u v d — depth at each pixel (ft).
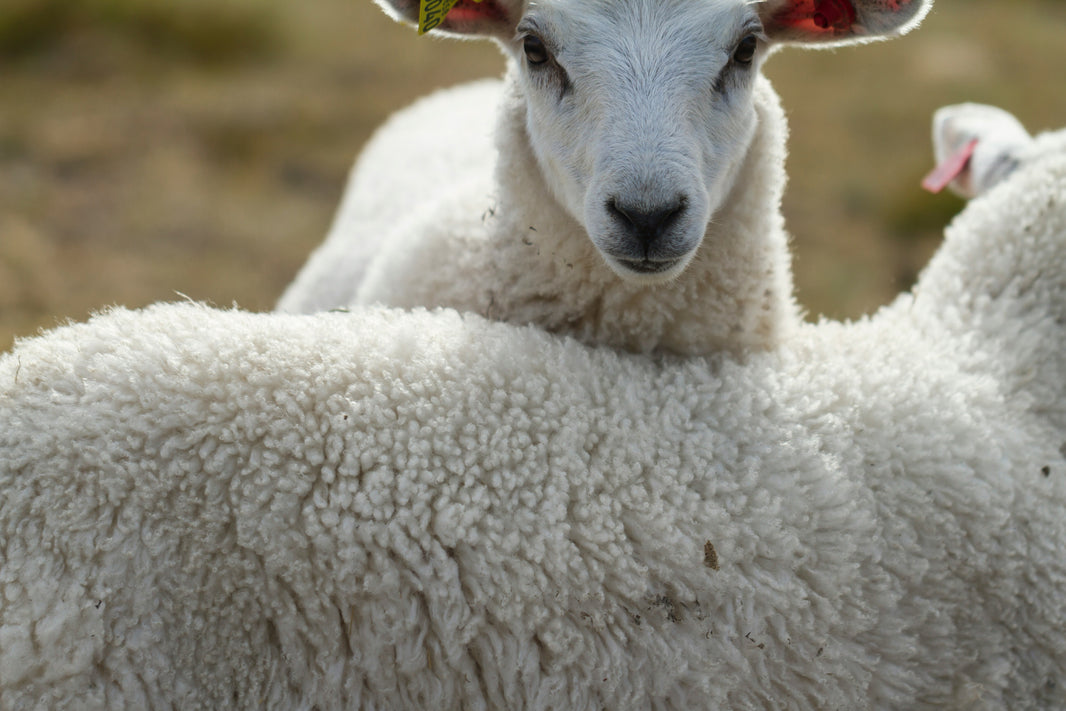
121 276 19.85
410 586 7.35
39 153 24.53
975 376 9.53
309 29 32.99
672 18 9.06
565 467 7.77
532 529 7.52
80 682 6.86
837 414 8.82
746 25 9.22
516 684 7.51
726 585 7.82
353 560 7.25
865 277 20.68
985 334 10.13
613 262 8.88
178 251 21.20
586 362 8.63
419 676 7.44
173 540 7.16
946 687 8.70
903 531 8.50
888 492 8.59
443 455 7.60
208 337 7.88
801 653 7.98
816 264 21.13
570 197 9.28
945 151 12.85
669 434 8.21
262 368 7.73
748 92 9.45
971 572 8.75
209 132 26.37
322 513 7.29
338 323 8.39
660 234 8.57
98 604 6.91
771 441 8.40
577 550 7.58
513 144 9.91
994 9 37.76
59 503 7.04
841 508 8.23
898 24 9.50
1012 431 9.25
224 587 7.20
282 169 25.32
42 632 6.79
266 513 7.24
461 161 14.08
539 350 8.57
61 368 7.63
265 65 30.78
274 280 20.54
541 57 9.42
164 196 23.29
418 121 16.53
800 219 23.20
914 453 8.73
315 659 7.38
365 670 7.37
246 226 22.49
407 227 11.56
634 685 7.64
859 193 24.36
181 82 28.91
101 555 7.00
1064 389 9.82
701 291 9.60
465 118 15.61
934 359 9.59
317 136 26.89
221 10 31.37
